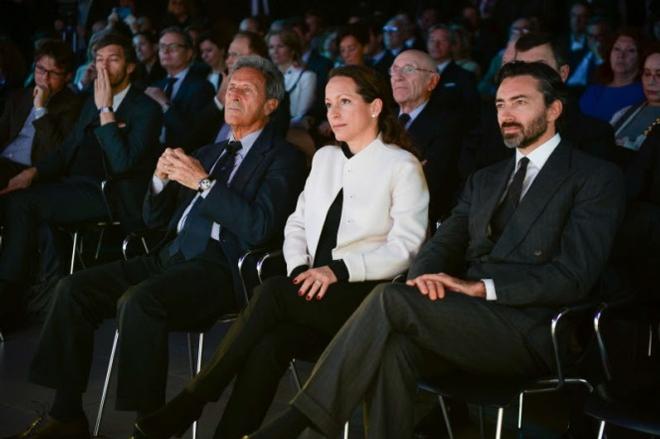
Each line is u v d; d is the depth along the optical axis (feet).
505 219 15.24
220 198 17.48
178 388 19.76
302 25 36.96
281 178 18.06
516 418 17.88
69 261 25.68
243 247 17.79
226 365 14.87
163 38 32.07
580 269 14.08
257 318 15.11
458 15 42.68
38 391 19.63
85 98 26.35
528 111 14.79
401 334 13.98
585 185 14.46
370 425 13.83
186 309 16.85
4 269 23.16
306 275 15.53
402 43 35.27
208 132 26.55
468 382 14.06
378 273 15.85
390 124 17.02
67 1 43.39
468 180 16.25
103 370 20.93
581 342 17.13
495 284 14.20
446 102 28.04
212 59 33.19
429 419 17.22
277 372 14.90
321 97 30.96
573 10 35.27
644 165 18.35
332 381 13.48
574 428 16.40
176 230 18.69
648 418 12.17
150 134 23.61
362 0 46.98
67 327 16.83
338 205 16.85
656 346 17.35
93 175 24.41
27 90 26.66
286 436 13.44
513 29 33.58
